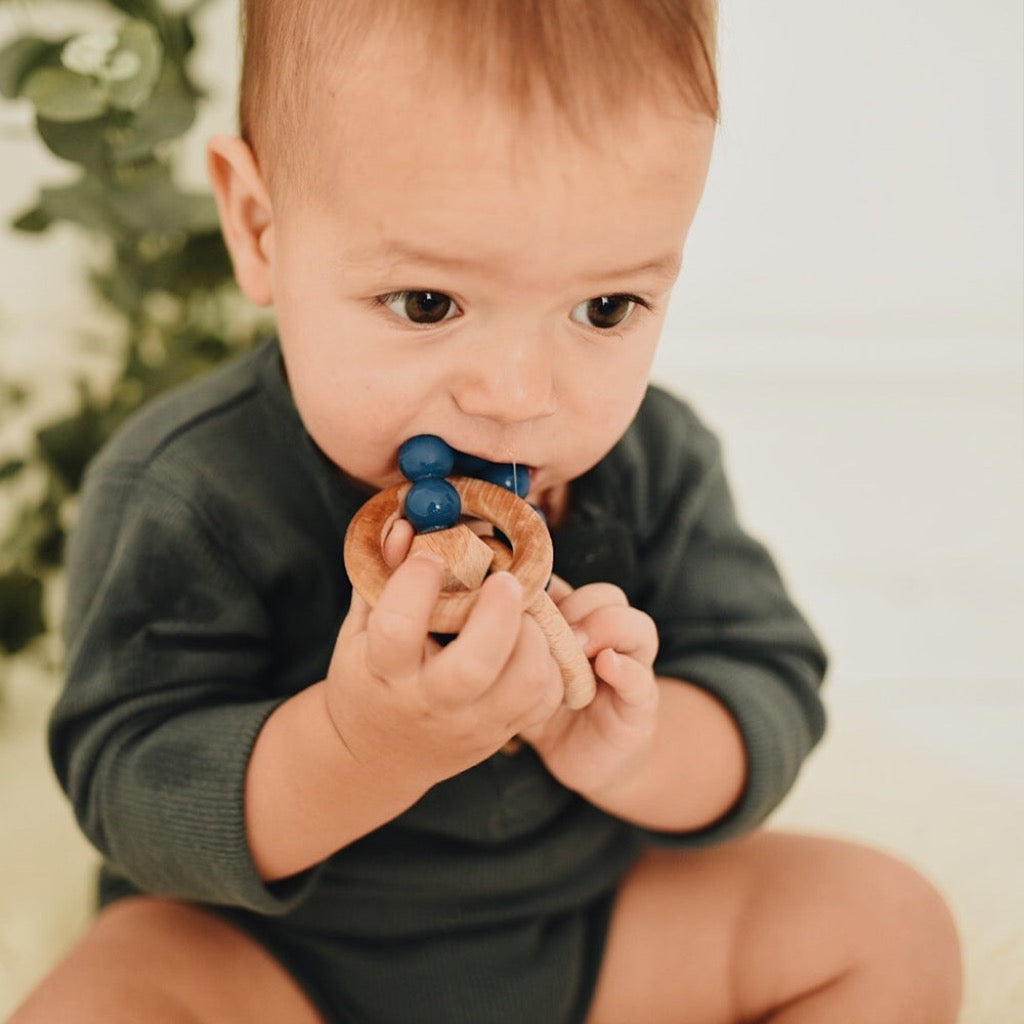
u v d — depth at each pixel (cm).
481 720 60
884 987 80
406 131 61
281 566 81
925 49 172
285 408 82
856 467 179
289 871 73
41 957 96
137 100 116
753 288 179
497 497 66
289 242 69
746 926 84
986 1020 90
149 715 77
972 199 178
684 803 83
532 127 60
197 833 71
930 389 182
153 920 79
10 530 136
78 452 130
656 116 63
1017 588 164
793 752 86
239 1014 76
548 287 63
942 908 84
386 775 65
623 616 71
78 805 79
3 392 145
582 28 61
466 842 83
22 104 150
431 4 61
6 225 140
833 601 161
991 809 117
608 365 68
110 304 137
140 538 80
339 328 67
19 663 137
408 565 58
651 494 92
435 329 65
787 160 174
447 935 83
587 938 85
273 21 69
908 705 144
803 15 169
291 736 70
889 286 180
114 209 122
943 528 171
